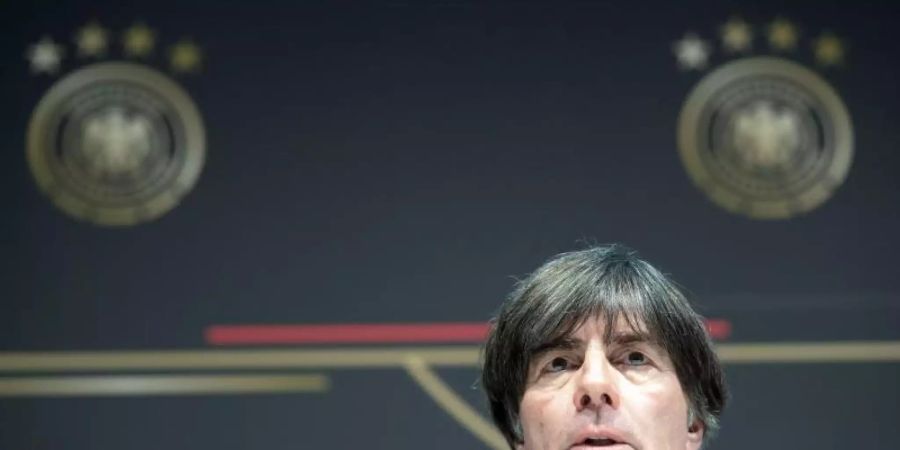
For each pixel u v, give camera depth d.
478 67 11.48
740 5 11.56
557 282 5.72
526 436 5.54
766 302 11.17
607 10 11.55
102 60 11.38
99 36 11.41
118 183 11.23
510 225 11.27
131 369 10.98
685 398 5.66
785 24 11.54
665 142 11.38
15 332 11.01
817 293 11.19
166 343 11.03
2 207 11.16
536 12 11.56
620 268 5.77
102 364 10.99
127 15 11.44
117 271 11.12
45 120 11.29
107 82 11.34
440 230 11.25
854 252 11.26
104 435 10.91
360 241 11.21
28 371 10.95
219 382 10.99
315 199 11.26
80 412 10.93
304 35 11.48
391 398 11.00
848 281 11.22
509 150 11.37
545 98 11.44
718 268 11.23
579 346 5.56
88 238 11.16
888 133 11.40
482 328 11.12
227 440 10.92
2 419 10.88
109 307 11.06
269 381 11.00
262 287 11.12
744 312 11.16
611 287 5.64
